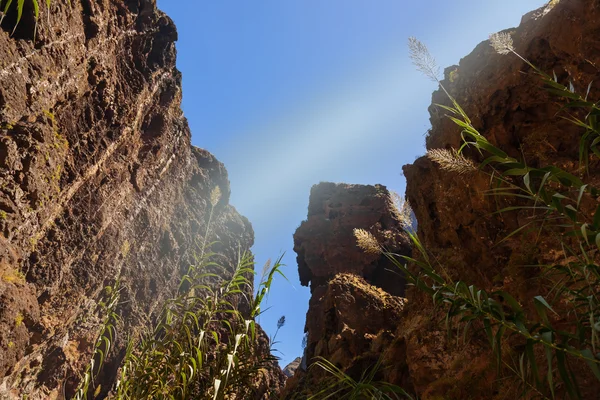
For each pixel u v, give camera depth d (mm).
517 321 1336
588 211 3535
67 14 11844
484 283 5836
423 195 8602
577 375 3082
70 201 12195
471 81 7539
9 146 8891
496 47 1803
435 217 8133
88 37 13273
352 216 37031
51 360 10961
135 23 17188
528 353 1292
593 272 1299
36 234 10117
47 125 10562
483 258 6023
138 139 17703
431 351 5887
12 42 9539
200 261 3240
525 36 6457
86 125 13188
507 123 6367
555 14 5629
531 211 5203
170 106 20359
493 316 1435
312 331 25906
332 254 35375
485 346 4742
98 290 13273
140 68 17750
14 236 9086
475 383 4449
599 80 4836
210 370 2785
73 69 12078
